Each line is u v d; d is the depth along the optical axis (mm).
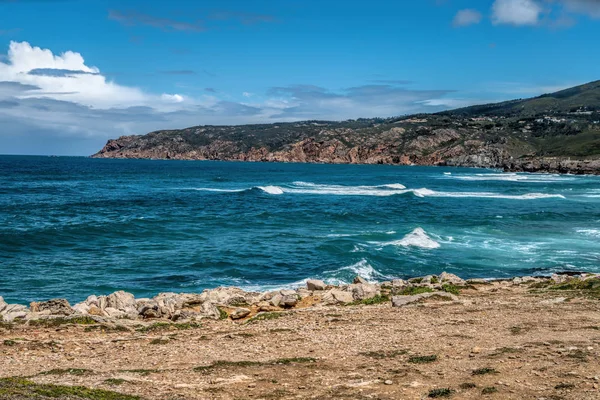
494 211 51875
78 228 36594
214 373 9555
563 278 22594
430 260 28453
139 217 44719
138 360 10773
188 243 33219
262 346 11930
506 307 16078
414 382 8570
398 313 15594
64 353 11438
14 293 21312
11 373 9703
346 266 26875
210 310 16625
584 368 8992
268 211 50281
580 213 49469
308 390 8344
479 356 10227
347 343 11984
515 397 7590
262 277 24984
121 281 23703
